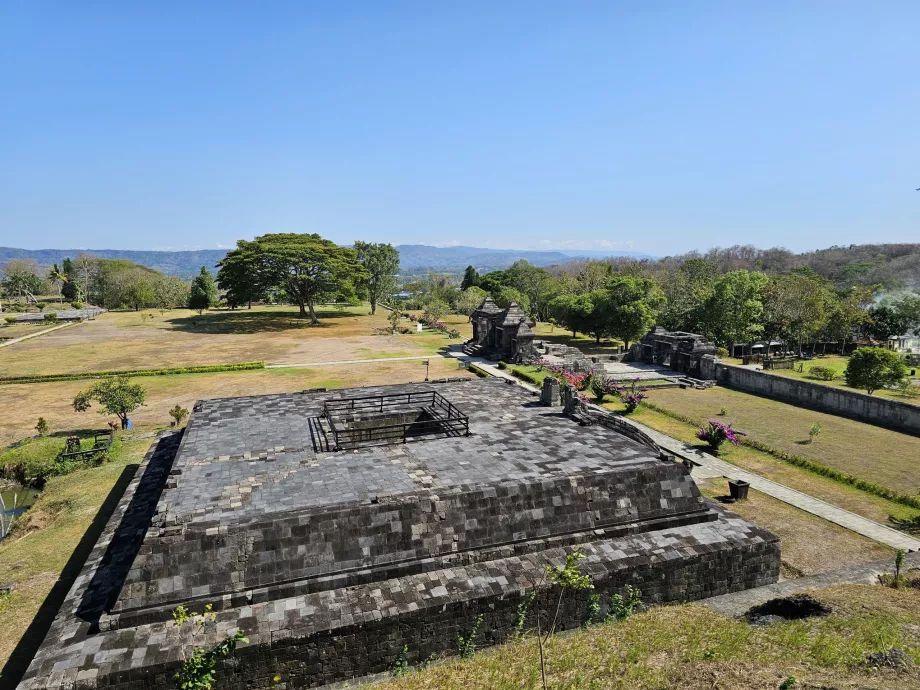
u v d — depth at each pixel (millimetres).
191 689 11117
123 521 19391
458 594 14773
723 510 19984
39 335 82188
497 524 17000
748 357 58000
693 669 11469
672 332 58438
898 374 41938
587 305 70688
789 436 33281
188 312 118312
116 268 147125
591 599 15805
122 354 65688
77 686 12086
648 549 17109
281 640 13258
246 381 51312
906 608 14094
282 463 19984
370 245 110875
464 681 12273
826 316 67688
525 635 14859
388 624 14023
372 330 88312
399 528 16078
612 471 18906
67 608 14680
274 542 15219
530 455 20719
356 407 26844
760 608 15953
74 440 30609
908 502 23641
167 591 14195
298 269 92938
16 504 26797
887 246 171000
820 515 22781
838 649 11820
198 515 15977
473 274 145125
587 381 45344
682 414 37844
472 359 61625
